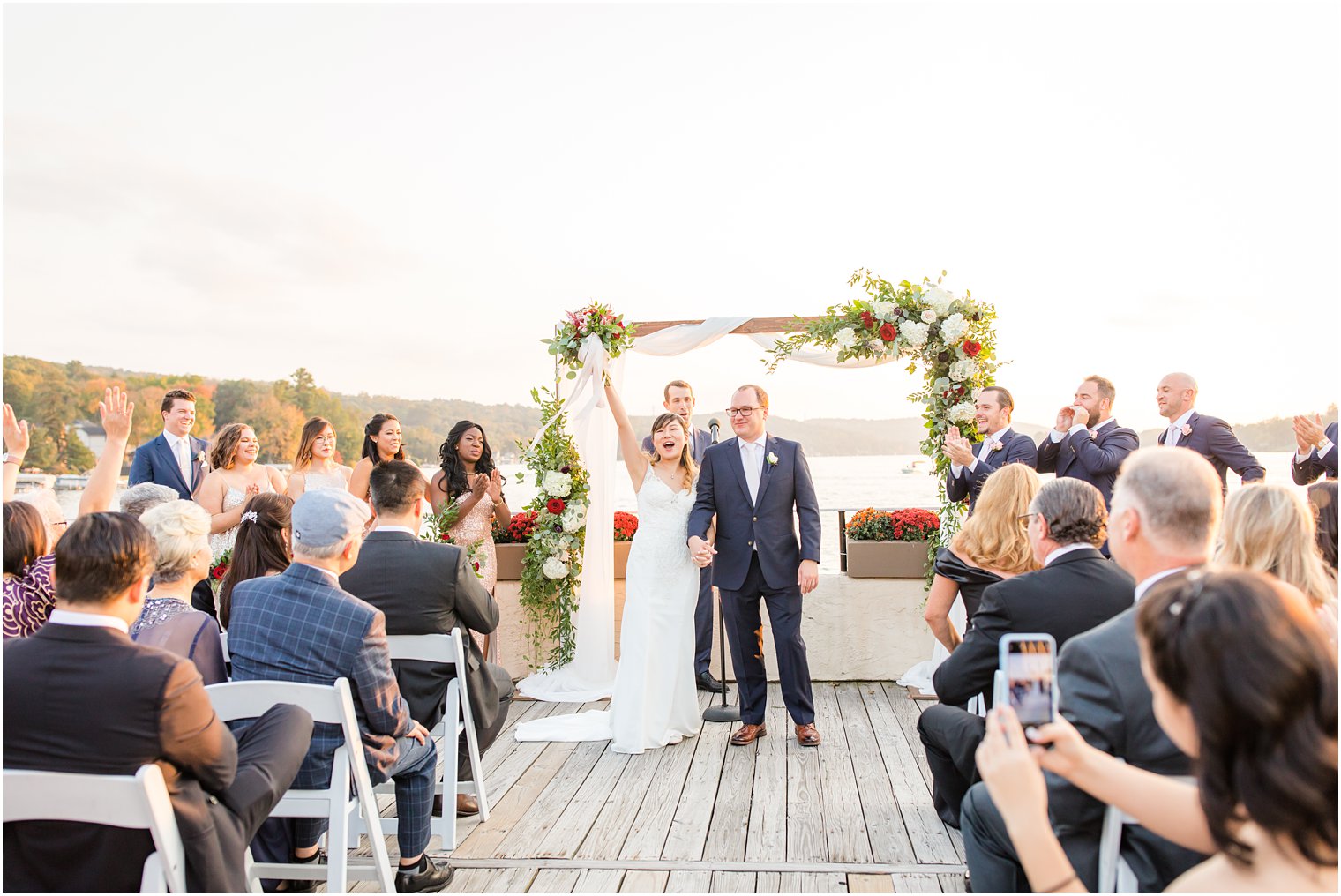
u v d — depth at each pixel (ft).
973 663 8.41
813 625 18.98
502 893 9.53
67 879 5.90
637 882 9.75
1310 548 7.18
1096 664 5.80
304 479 17.76
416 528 11.25
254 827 6.89
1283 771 3.32
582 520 18.06
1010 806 4.20
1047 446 16.29
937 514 19.01
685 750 14.46
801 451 14.75
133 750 5.90
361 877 9.29
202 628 8.50
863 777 12.96
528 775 13.35
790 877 9.82
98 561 5.93
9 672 5.89
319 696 8.02
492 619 11.41
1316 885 3.51
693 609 15.15
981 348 17.49
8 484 10.76
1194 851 5.82
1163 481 5.88
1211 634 3.48
